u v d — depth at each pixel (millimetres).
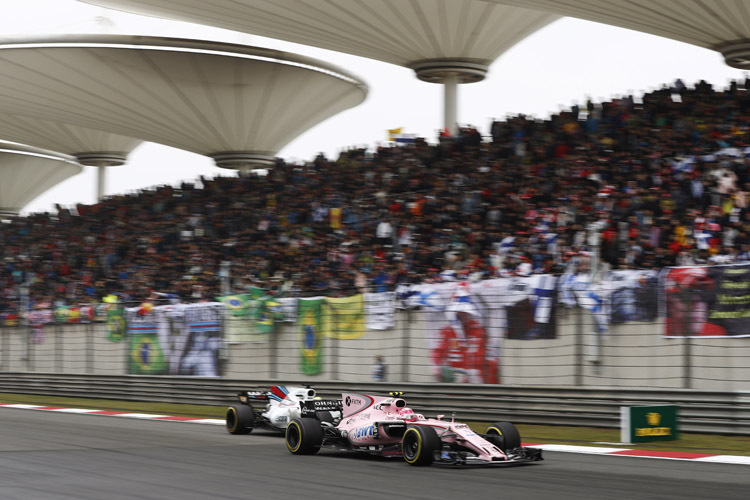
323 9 31516
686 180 22516
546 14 33688
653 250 20984
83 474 11695
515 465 12438
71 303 35812
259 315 23844
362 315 21500
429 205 27719
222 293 27781
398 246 27578
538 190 25516
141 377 26250
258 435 17516
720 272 16000
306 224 32188
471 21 32781
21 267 43656
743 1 24266
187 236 36750
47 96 40094
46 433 17453
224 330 24641
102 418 21391
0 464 12727
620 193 23250
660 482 10727
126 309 27578
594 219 22688
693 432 15797
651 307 16844
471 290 19500
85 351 28922
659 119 25219
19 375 30172
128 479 11242
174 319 26078
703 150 23203
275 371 23391
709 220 21141
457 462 12070
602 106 27016
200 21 34500
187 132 43656
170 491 10250
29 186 61375
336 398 21281
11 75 38281
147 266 36562
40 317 30641
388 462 13031
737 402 15273
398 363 20734
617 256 21000
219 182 38812
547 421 17672
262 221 33812
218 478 11312
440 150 30156
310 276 28609
